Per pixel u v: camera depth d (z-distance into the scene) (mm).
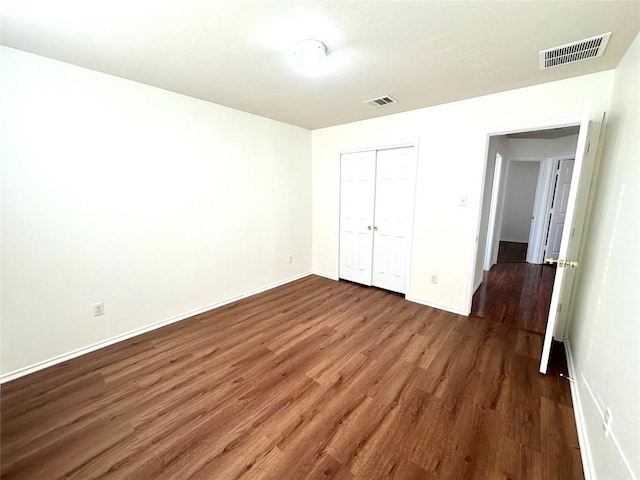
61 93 2061
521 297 3592
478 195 2846
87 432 1573
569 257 2352
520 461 1398
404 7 1392
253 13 1446
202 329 2764
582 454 1425
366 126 3627
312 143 4293
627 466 1039
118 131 2365
